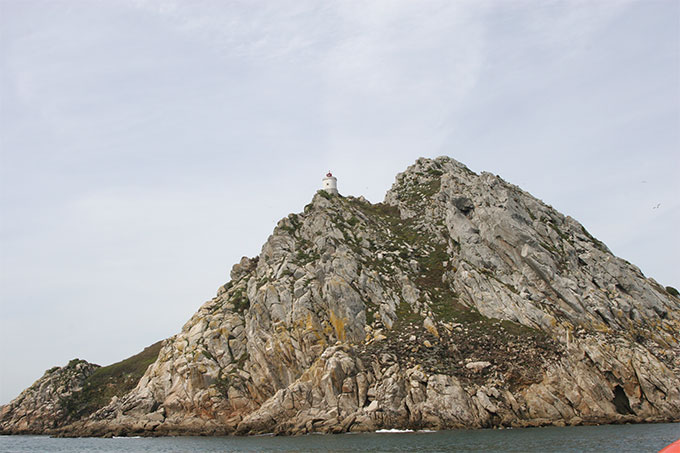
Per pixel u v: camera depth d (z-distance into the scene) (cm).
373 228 11631
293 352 8769
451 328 8506
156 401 9844
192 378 9275
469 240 10138
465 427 7025
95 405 11519
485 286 9169
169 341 10869
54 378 12300
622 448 5181
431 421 7081
